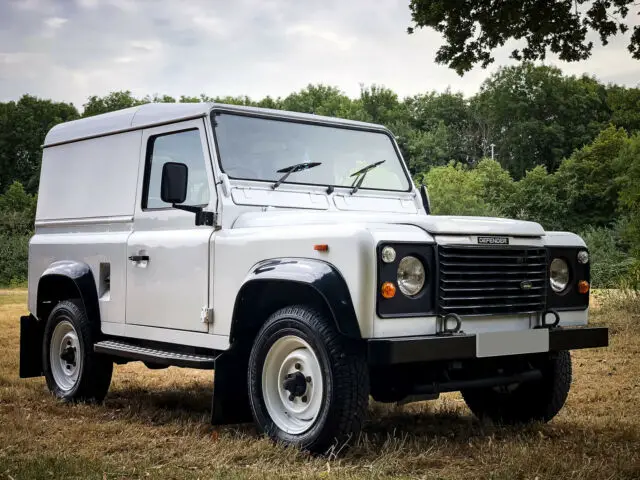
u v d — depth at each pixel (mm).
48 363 7184
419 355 4516
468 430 5562
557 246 5426
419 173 77812
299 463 4586
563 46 12734
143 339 6199
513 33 12680
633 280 14531
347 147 6367
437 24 13055
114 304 6469
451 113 87312
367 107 87625
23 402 6742
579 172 57594
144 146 6426
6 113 76750
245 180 5711
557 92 76312
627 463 4395
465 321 4902
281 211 5617
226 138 5781
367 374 4711
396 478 4254
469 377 5297
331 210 5977
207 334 5543
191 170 5879
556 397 5730
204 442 5059
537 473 4266
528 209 57906
